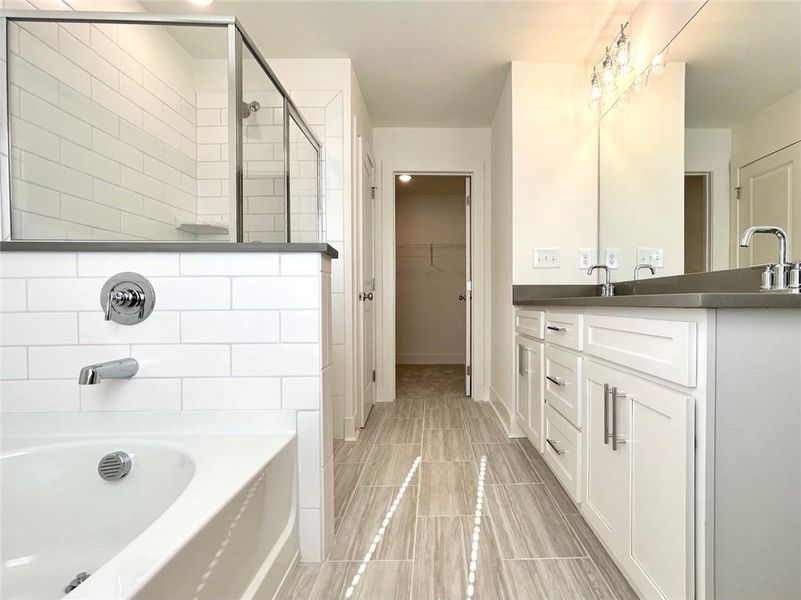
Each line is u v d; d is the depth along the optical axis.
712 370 0.79
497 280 2.97
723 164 1.43
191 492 0.84
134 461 1.13
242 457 1.04
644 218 1.92
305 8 1.96
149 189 2.03
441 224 5.26
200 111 2.31
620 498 1.10
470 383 3.47
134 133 1.93
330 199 2.45
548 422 1.79
